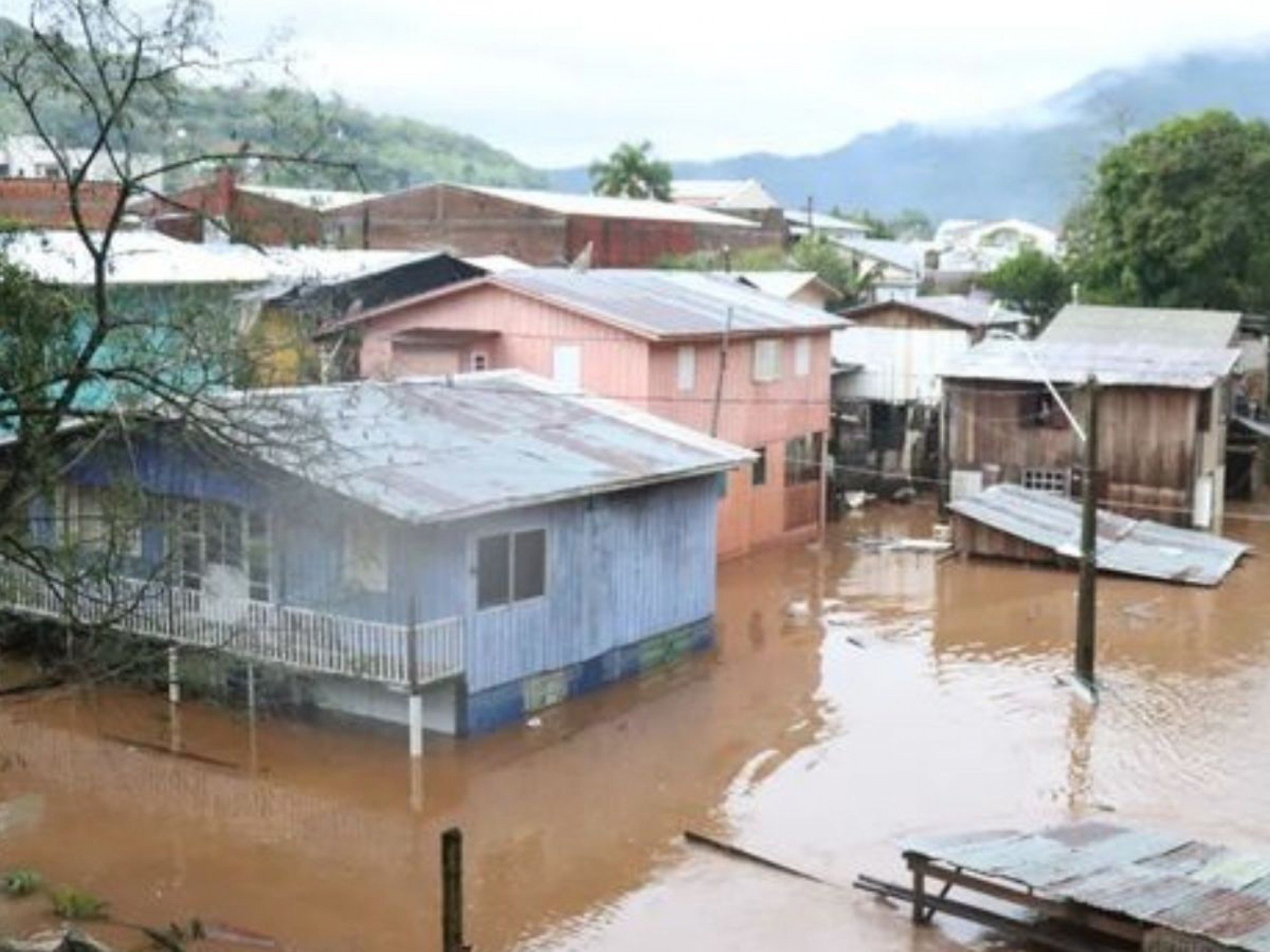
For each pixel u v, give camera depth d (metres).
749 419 35.31
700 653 26.45
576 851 17.81
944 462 40.78
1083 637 24.30
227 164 13.91
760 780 20.22
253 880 16.83
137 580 21.56
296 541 21.27
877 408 45.53
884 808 19.22
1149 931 13.91
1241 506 44.12
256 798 19.30
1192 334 44.75
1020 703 23.88
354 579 21.16
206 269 27.94
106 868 17.03
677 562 25.52
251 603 21.30
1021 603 30.89
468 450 22.98
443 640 20.50
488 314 33.78
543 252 57.97
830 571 33.88
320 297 29.30
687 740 21.75
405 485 20.61
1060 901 14.54
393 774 20.12
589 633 23.42
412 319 34.56
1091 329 45.88
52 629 22.03
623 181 78.81
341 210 58.31
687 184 93.94
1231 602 31.19
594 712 22.88
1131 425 38.56
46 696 22.14
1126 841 16.39
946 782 20.20
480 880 16.97
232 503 21.34
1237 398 47.41
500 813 18.92
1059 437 39.25
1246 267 51.69
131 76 12.85
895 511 42.25
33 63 12.80
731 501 34.59
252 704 21.42
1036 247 80.81
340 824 18.48
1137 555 34.34
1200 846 16.36
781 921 15.95
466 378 27.33
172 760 20.56
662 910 16.23
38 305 14.07
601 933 15.66
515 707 21.98
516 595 21.84
